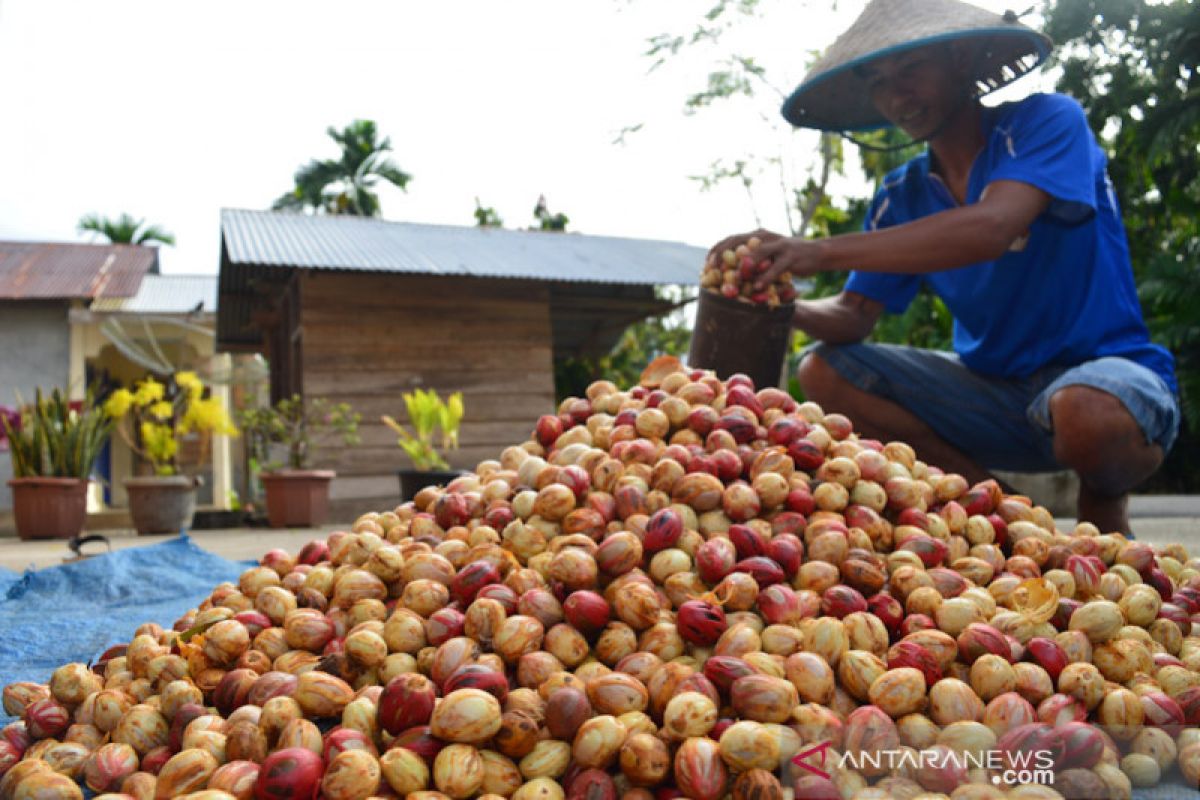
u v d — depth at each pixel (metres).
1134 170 10.09
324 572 2.29
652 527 2.14
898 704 1.67
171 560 4.62
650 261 13.55
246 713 1.75
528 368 12.69
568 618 1.93
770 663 1.75
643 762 1.53
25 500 9.89
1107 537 2.49
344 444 11.80
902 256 3.87
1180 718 1.74
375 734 1.70
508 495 2.55
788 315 4.26
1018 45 4.05
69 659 2.91
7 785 1.68
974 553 2.39
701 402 2.74
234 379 15.98
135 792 1.64
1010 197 3.82
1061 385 3.97
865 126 4.86
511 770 1.59
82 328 16.62
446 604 2.08
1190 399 12.88
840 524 2.23
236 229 12.23
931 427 4.81
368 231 13.48
